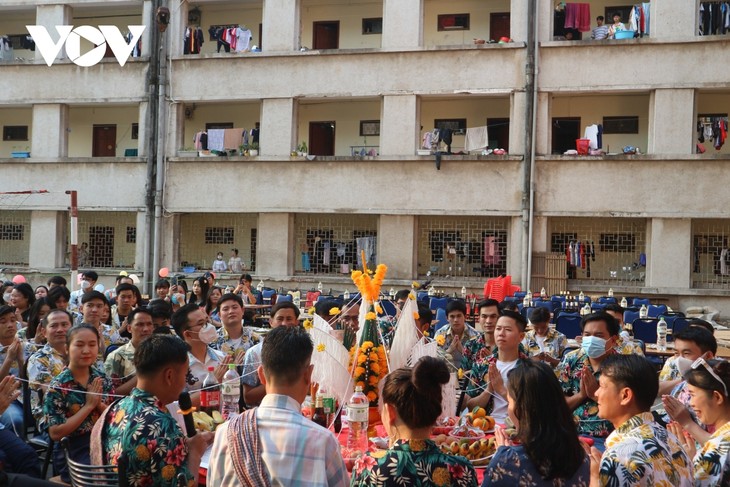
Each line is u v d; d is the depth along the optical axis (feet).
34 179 77.46
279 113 73.31
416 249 71.15
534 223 67.36
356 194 71.41
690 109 65.05
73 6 78.07
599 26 72.13
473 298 56.24
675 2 65.46
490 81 68.54
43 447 20.56
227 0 76.18
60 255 78.18
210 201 74.13
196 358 21.53
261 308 51.16
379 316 23.16
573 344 33.12
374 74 71.20
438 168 69.36
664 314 47.75
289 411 10.82
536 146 67.41
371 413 17.12
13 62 78.07
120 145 84.12
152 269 74.59
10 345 21.45
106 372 21.58
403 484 10.43
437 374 10.78
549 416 10.27
